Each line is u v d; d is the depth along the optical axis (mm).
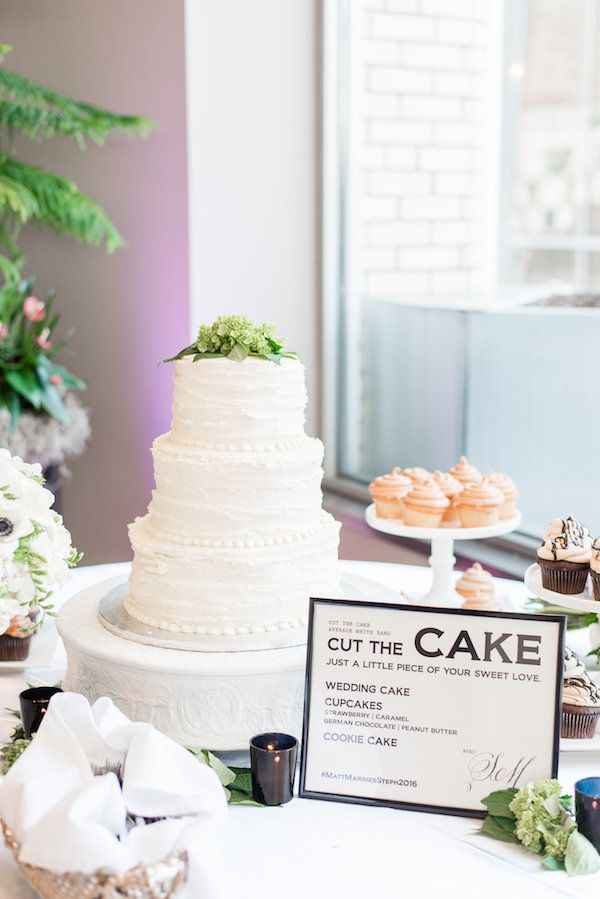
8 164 3451
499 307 3020
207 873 1087
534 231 3104
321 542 1541
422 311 3312
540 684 1337
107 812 1119
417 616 1376
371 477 3697
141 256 3639
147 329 3662
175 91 3375
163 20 3367
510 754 1331
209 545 1492
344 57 3520
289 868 1196
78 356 3965
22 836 1093
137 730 1216
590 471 2770
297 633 1504
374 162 3520
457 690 1356
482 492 1841
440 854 1238
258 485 1481
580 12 2859
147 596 1530
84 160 3766
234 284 3523
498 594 1985
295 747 1356
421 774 1349
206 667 1395
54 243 3939
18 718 1544
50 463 3482
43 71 3812
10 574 1358
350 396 3736
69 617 1599
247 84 3426
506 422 3027
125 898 1043
